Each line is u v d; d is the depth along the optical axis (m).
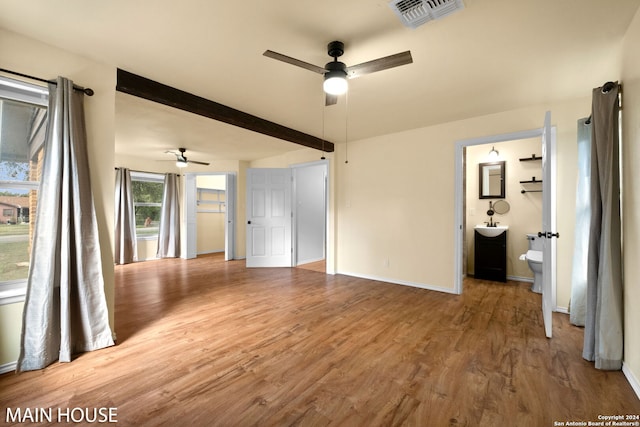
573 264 2.87
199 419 1.58
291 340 2.53
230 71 2.59
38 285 2.05
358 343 2.47
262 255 5.80
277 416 1.60
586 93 2.99
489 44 2.15
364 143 4.82
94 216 2.30
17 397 1.74
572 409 1.64
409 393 1.80
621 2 1.71
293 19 1.90
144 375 1.98
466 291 4.02
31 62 2.08
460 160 3.89
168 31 2.02
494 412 1.62
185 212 6.89
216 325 2.85
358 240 4.90
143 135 4.59
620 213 2.07
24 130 2.20
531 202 4.53
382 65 2.04
